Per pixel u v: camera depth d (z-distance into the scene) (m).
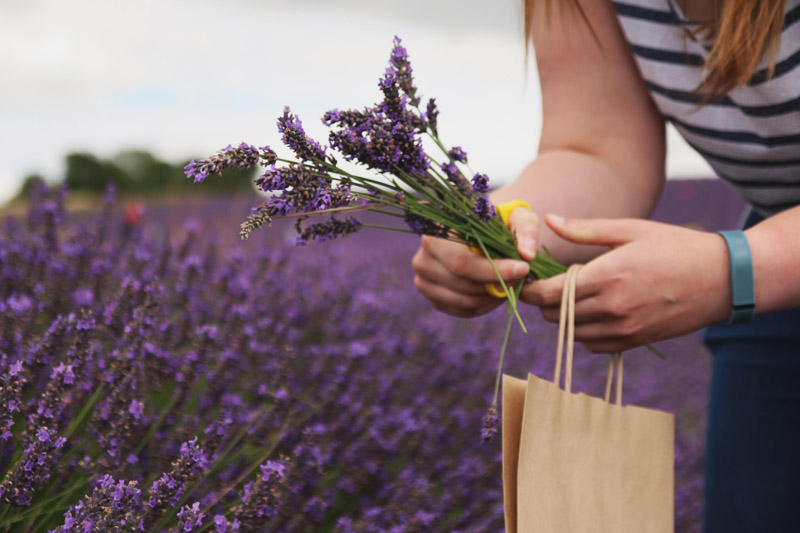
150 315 1.20
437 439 1.67
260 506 1.02
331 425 1.51
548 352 3.20
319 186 0.86
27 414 0.98
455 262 1.12
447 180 1.01
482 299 1.19
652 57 1.20
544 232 1.25
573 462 0.94
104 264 1.61
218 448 1.11
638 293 0.97
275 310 1.89
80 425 1.14
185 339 1.52
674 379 3.63
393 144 0.90
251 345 1.53
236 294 1.73
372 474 1.44
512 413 0.94
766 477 1.43
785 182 1.24
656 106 1.37
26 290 1.46
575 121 1.36
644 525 0.98
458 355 2.13
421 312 2.89
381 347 2.00
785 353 1.40
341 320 2.13
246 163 0.82
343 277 2.63
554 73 1.39
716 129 1.21
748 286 0.96
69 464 1.02
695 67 1.18
